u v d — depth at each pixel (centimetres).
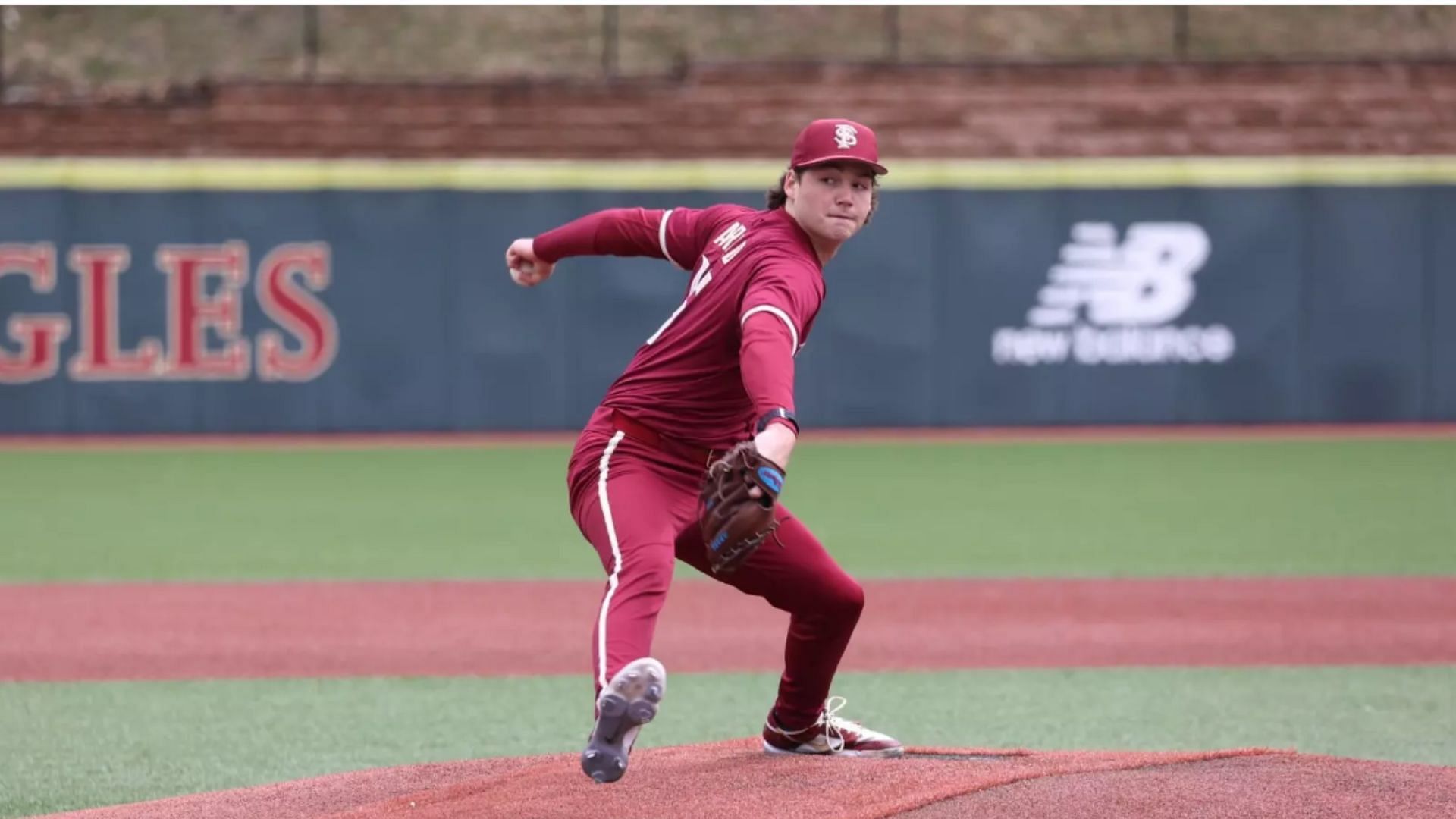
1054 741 2147
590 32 8481
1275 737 2161
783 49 8400
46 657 2719
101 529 4362
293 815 1625
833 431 6850
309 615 3117
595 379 6756
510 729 2222
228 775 1970
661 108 7181
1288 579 3528
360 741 2150
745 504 1357
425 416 6750
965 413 6856
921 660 2695
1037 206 6825
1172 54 8362
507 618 3086
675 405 1542
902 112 7225
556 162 7056
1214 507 4756
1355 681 2523
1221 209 6856
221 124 7125
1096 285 6850
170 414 6700
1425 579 3525
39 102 7069
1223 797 1562
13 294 6619
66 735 2173
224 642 2856
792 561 1614
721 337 1516
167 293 6669
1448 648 2789
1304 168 6850
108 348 6656
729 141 7188
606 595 1464
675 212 1669
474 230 6700
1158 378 6894
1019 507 4775
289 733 2188
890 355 6825
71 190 6612
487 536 4212
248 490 5191
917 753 1803
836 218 1508
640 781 1642
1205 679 2542
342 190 6681
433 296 6719
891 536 4200
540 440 6644
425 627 2995
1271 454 6097
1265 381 6906
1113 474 5553
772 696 2420
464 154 7162
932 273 6812
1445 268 6894
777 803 1537
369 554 3922
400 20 8519
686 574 3631
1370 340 6906
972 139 7225
